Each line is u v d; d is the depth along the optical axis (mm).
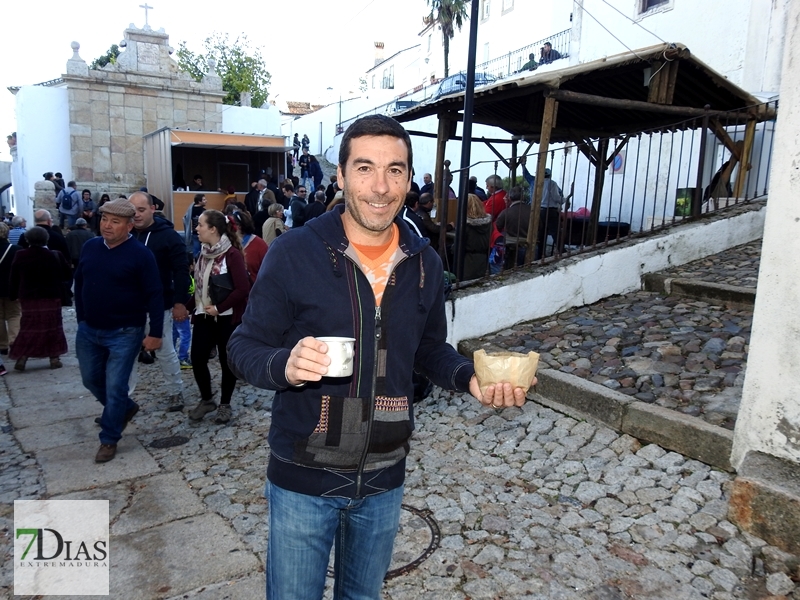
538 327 5680
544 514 3217
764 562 2732
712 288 5598
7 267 7227
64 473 3998
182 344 6547
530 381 1698
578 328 5465
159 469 4043
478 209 6559
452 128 8516
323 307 1661
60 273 6672
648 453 3619
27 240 6473
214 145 17234
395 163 1649
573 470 3611
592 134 9266
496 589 2648
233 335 1711
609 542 2943
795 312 2902
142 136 20500
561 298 5996
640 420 3760
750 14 9188
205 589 2766
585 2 12695
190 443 4477
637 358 4609
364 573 1840
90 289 4066
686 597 2555
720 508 3061
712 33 9836
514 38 23719
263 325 1662
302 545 1713
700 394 3928
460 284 5742
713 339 4711
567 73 6062
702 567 2723
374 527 1789
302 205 11359
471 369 1812
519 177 14242
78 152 19719
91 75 19531
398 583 2711
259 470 3980
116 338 4121
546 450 3889
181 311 5031
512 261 7395
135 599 2703
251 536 3197
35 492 3738
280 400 1730
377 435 1689
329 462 1667
